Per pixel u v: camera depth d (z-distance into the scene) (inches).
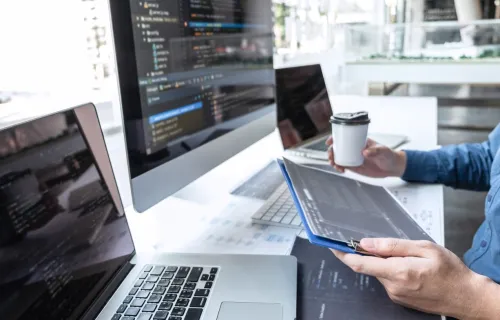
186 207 30.9
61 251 17.0
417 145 44.9
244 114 36.9
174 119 27.0
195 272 20.6
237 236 26.1
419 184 34.4
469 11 117.3
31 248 15.5
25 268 15.1
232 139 35.1
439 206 29.6
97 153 21.0
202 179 36.8
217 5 31.4
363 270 18.2
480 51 100.3
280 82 43.4
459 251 65.1
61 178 17.8
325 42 105.3
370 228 21.5
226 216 29.2
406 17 125.4
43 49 32.8
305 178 26.6
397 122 55.4
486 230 28.2
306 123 47.3
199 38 29.4
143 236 26.5
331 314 17.9
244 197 32.5
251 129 38.4
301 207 21.7
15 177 15.4
